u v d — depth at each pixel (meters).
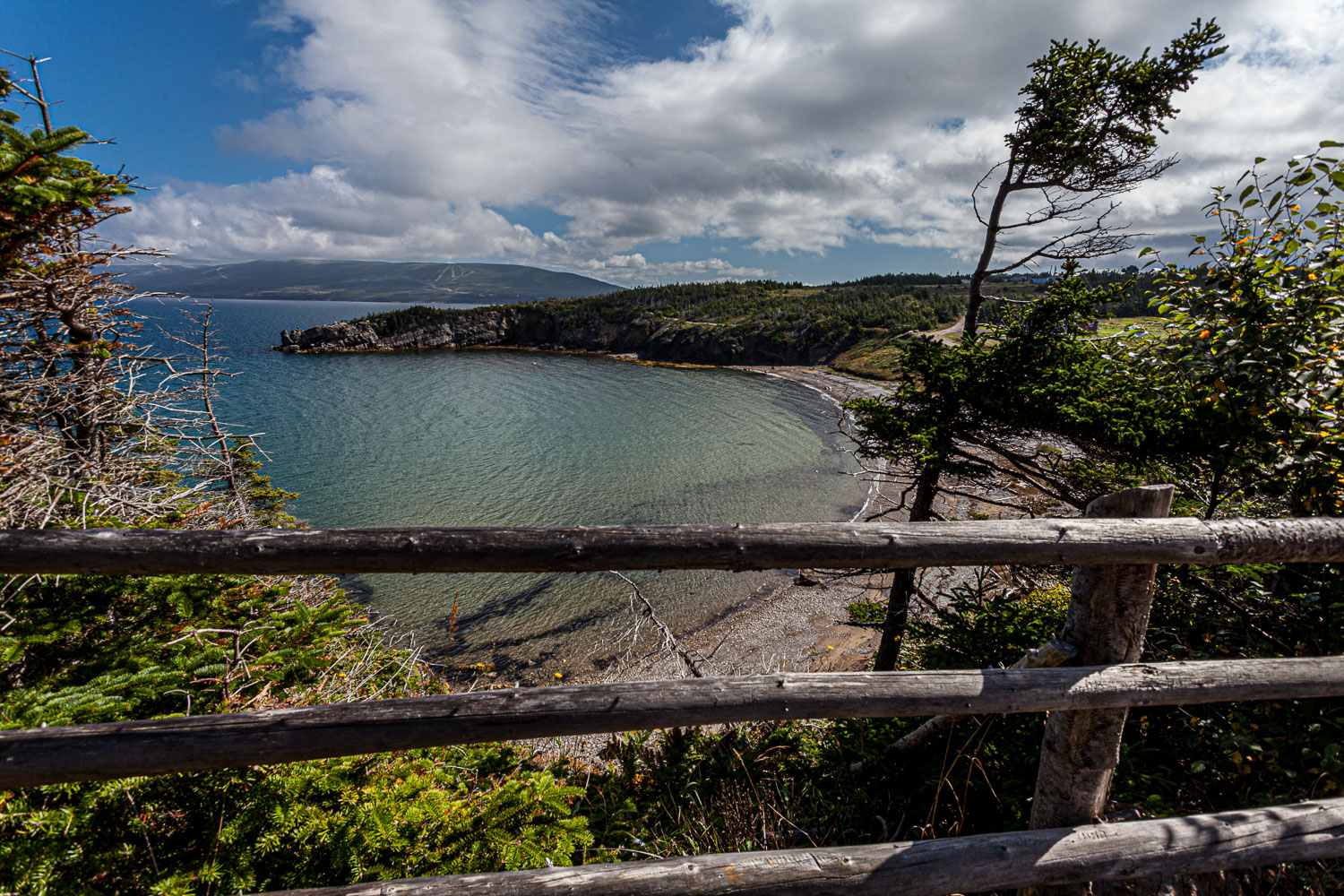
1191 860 1.52
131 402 5.62
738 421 47.28
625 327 111.12
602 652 13.77
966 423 6.04
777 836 3.03
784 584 16.61
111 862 1.87
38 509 3.96
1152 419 4.17
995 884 1.45
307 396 55.44
